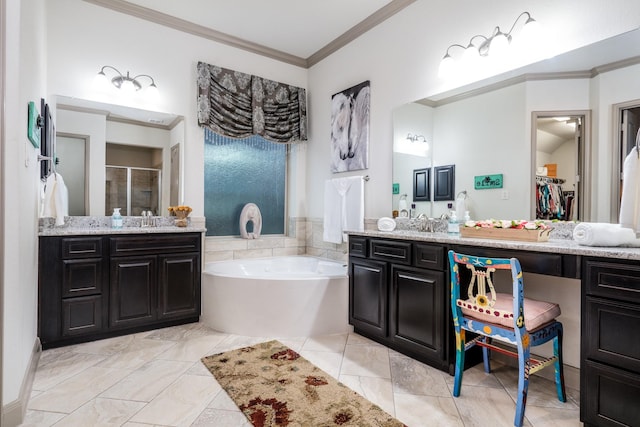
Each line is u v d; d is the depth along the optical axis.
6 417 1.50
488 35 2.30
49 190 2.43
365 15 3.13
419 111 2.75
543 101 2.05
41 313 2.31
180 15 3.15
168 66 3.21
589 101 1.88
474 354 2.19
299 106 3.94
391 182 2.98
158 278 2.76
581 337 1.49
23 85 1.72
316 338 2.65
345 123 3.45
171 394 1.79
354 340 2.61
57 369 2.07
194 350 2.38
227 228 3.72
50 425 1.53
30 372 1.88
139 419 1.58
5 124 1.50
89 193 2.89
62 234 2.37
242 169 3.82
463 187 2.45
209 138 3.58
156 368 2.09
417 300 2.20
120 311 2.59
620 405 1.36
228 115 3.47
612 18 1.79
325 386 1.88
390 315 2.40
